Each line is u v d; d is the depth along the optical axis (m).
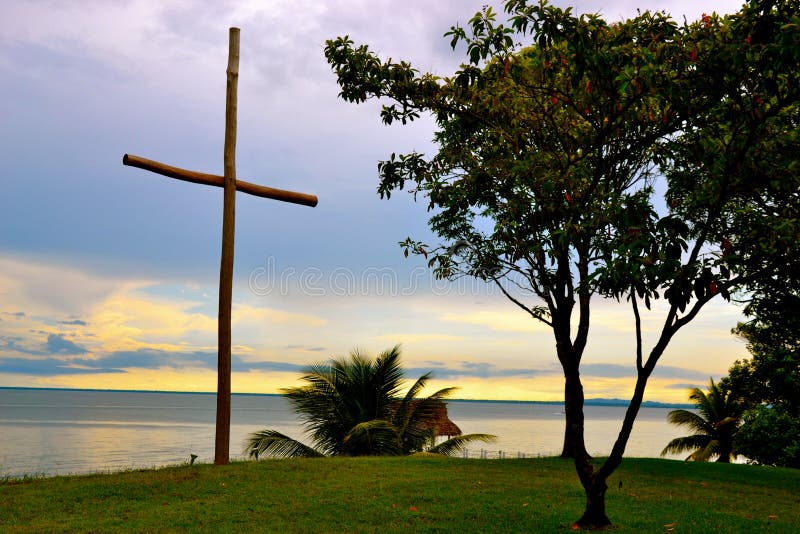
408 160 11.73
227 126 15.27
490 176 10.67
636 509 11.52
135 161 13.88
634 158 11.19
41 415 168.12
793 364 21.64
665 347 9.39
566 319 10.64
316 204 16.39
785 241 8.51
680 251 7.50
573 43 8.42
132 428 109.88
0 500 11.33
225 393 15.17
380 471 14.98
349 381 23.81
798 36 6.73
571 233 9.07
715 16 8.27
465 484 13.52
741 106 8.42
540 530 9.67
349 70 11.06
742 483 15.69
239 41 15.60
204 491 12.19
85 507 10.86
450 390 24.28
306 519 10.14
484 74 10.08
